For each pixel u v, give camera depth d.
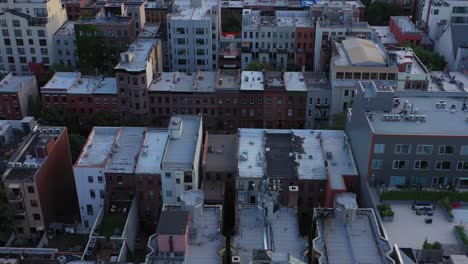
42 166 117.62
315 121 162.00
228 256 91.38
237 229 96.81
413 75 147.12
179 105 162.12
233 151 131.50
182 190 114.69
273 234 91.94
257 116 162.75
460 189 106.94
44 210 119.62
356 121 118.44
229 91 158.62
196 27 186.25
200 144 125.50
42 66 196.25
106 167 117.88
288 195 108.75
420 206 101.12
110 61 196.25
